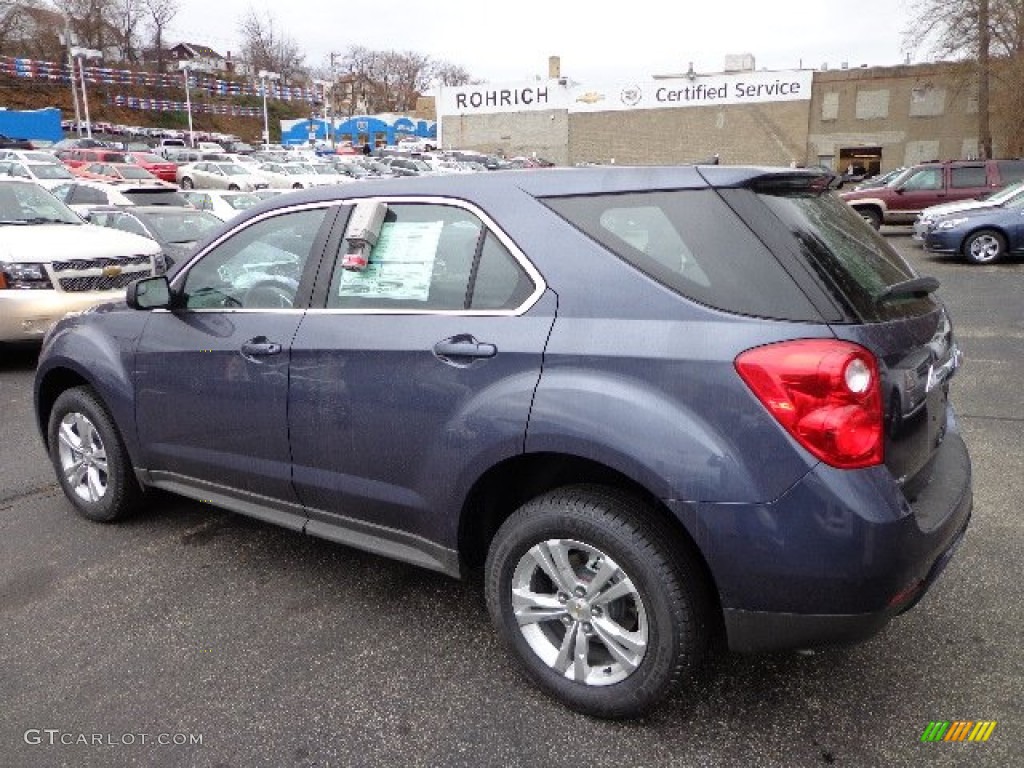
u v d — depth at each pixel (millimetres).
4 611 3227
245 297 3301
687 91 49625
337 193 3102
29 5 76875
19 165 20125
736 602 2232
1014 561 3479
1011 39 30969
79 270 7434
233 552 3744
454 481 2627
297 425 3035
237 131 89500
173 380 3461
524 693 2670
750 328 2172
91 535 3941
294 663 2857
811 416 2090
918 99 44719
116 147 41406
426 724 2527
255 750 2424
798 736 2436
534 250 2531
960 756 2340
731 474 2146
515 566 2594
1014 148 31875
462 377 2576
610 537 2352
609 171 2561
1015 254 14016
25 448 5305
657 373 2246
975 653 2832
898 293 2383
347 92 101812
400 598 3312
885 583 2125
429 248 2777
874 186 19969
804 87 47000
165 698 2670
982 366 6938
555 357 2400
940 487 2496
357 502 2941
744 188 2363
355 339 2844
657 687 2367
